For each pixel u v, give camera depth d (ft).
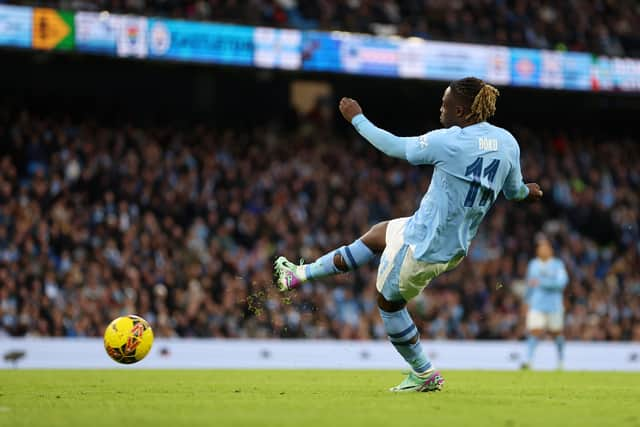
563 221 238.07
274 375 104.47
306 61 203.21
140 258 177.68
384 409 52.85
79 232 179.42
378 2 230.48
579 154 259.60
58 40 183.42
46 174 199.11
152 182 200.54
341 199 217.77
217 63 196.65
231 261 183.62
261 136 238.89
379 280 63.57
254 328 174.19
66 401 58.59
